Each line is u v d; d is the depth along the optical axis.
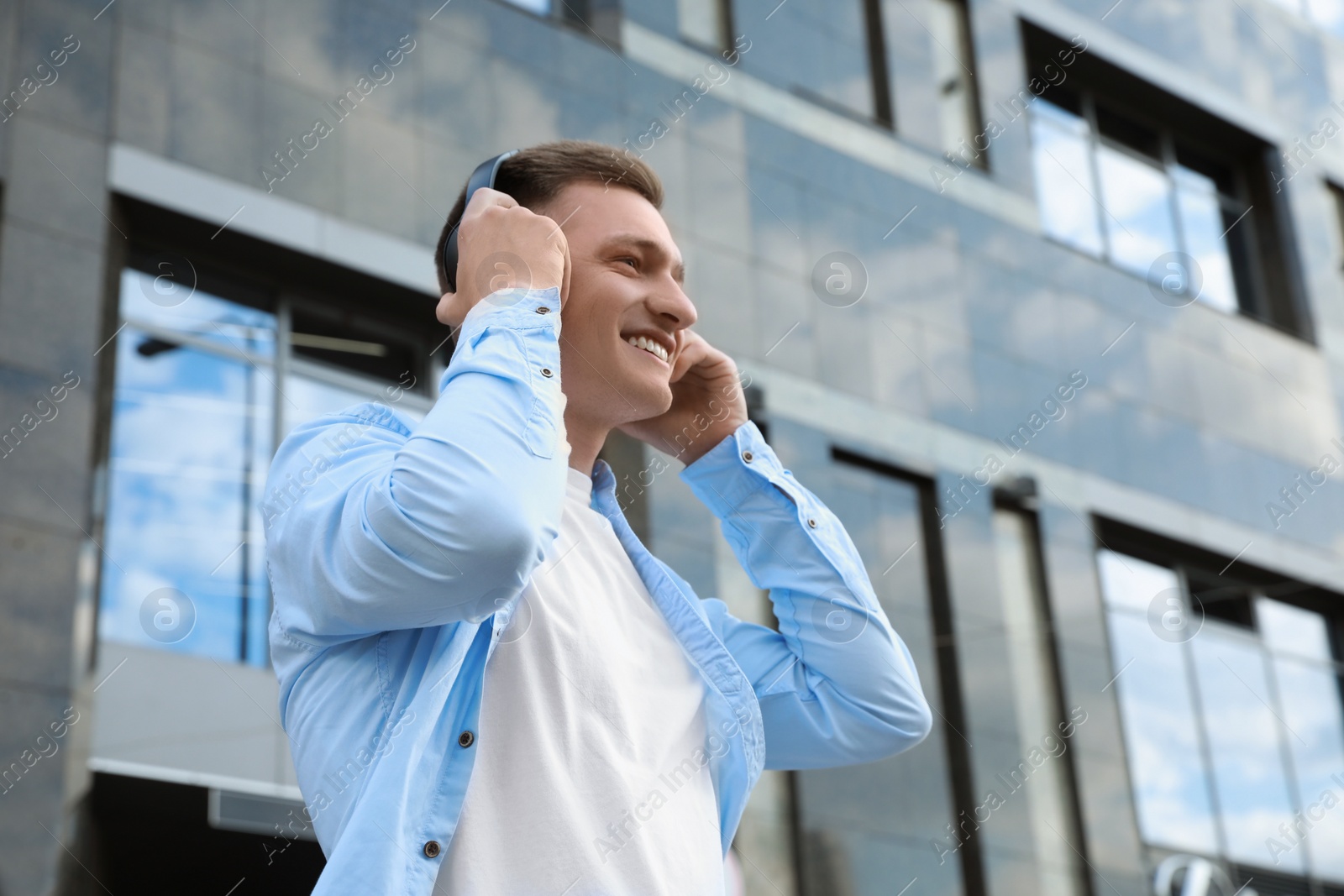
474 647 1.24
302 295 6.56
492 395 1.24
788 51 8.77
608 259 1.49
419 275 6.80
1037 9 10.27
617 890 1.19
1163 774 8.16
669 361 1.53
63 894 5.08
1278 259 10.58
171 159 6.47
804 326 8.04
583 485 1.49
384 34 7.17
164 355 6.18
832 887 6.63
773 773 6.72
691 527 6.54
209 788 5.37
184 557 5.82
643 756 1.29
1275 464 9.73
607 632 1.35
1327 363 10.26
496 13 7.61
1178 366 9.66
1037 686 8.05
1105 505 8.83
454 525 1.15
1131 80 10.42
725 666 1.43
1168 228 10.20
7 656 5.32
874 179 8.84
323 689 1.24
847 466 7.89
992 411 8.61
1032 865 7.39
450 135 7.17
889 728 1.62
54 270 6.04
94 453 5.86
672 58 8.23
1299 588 9.34
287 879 5.48
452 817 1.15
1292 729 8.71
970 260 8.98
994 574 8.15
